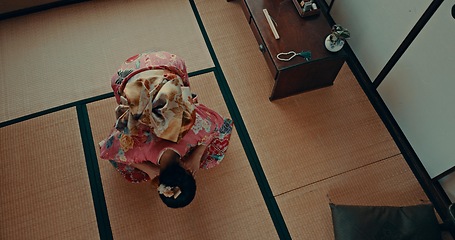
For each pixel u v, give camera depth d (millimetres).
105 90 2396
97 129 2273
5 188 2100
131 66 1724
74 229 2020
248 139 2291
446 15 1736
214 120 1845
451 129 1938
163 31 2609
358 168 2244
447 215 2115
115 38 2564
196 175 2172
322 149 2289
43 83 2391
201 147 1719
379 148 2312
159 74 1604
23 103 2328
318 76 2311
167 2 2725
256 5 2305
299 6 2264
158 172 1700
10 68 2424
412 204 2166
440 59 1856
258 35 2277
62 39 2535
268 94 2438
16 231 2002
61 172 2150
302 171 2219
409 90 2152
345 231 1938
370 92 2482
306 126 2352
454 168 1998
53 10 2635
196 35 2611
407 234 1921
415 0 1885
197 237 2031
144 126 1533
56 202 2076
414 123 2205
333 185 2189
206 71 2484
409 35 1992
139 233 2023
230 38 2615
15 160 2172
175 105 1397
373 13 2219
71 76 2424
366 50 2406
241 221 2076
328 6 2650
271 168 2219
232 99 2404
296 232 2064
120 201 2094
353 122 2385
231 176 2186
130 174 2082
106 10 2664
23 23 2574
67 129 2266
